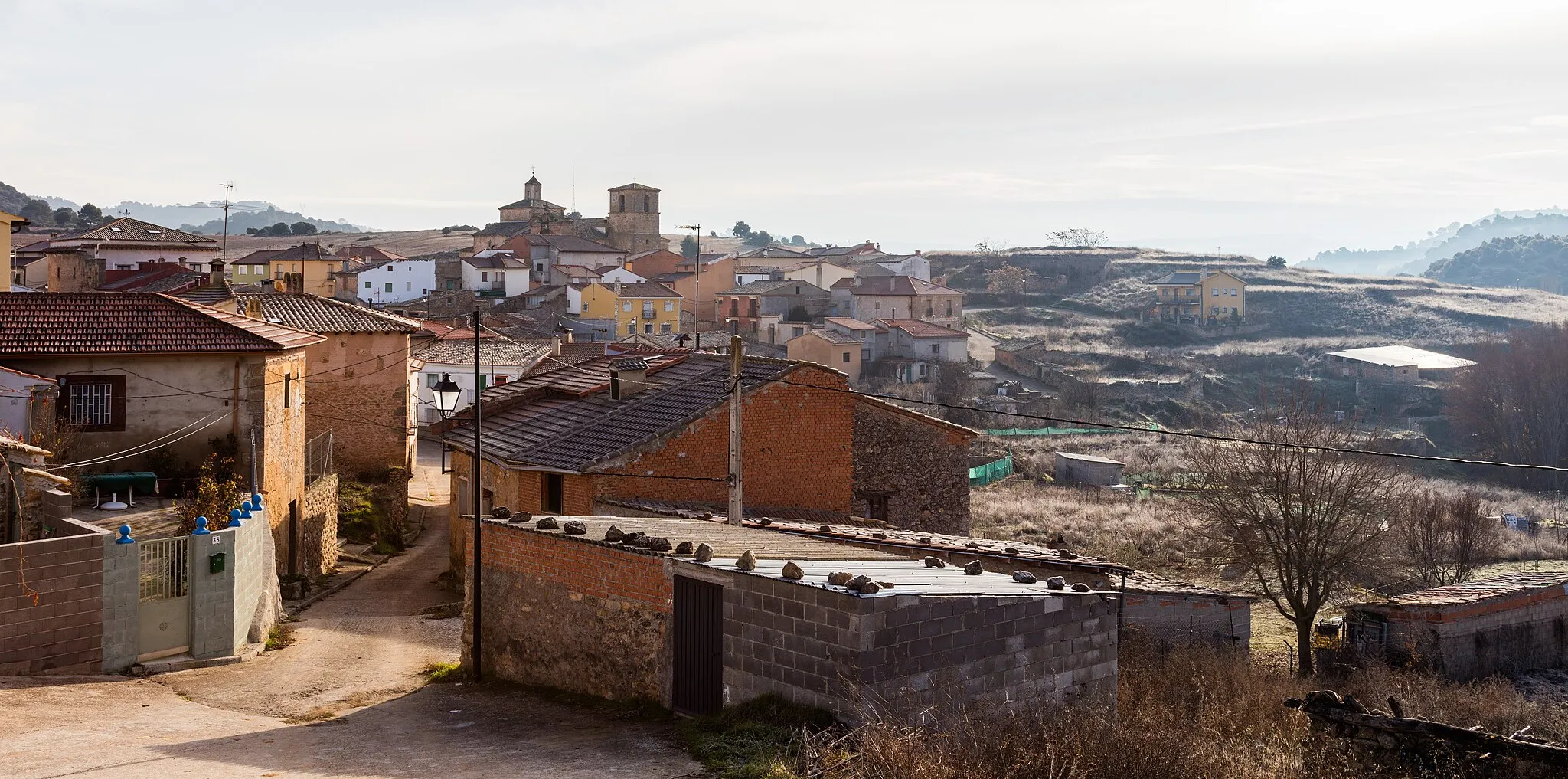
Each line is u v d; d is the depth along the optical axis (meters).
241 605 20.94
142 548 19.20
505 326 88.88
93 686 17.31
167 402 27.94
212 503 22.98
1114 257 171.88
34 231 121.88
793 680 13.12
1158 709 15.26
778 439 26.61
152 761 12.37
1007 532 48.84
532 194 148.38
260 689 17.78
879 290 115.00
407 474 42.50
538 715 15.08
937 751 11.52
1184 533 45.78
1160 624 24.61
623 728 14.03
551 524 17.12
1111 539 47.28
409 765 12.28
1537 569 42.97
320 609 27.44
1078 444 79.94
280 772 11.88
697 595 14.41
